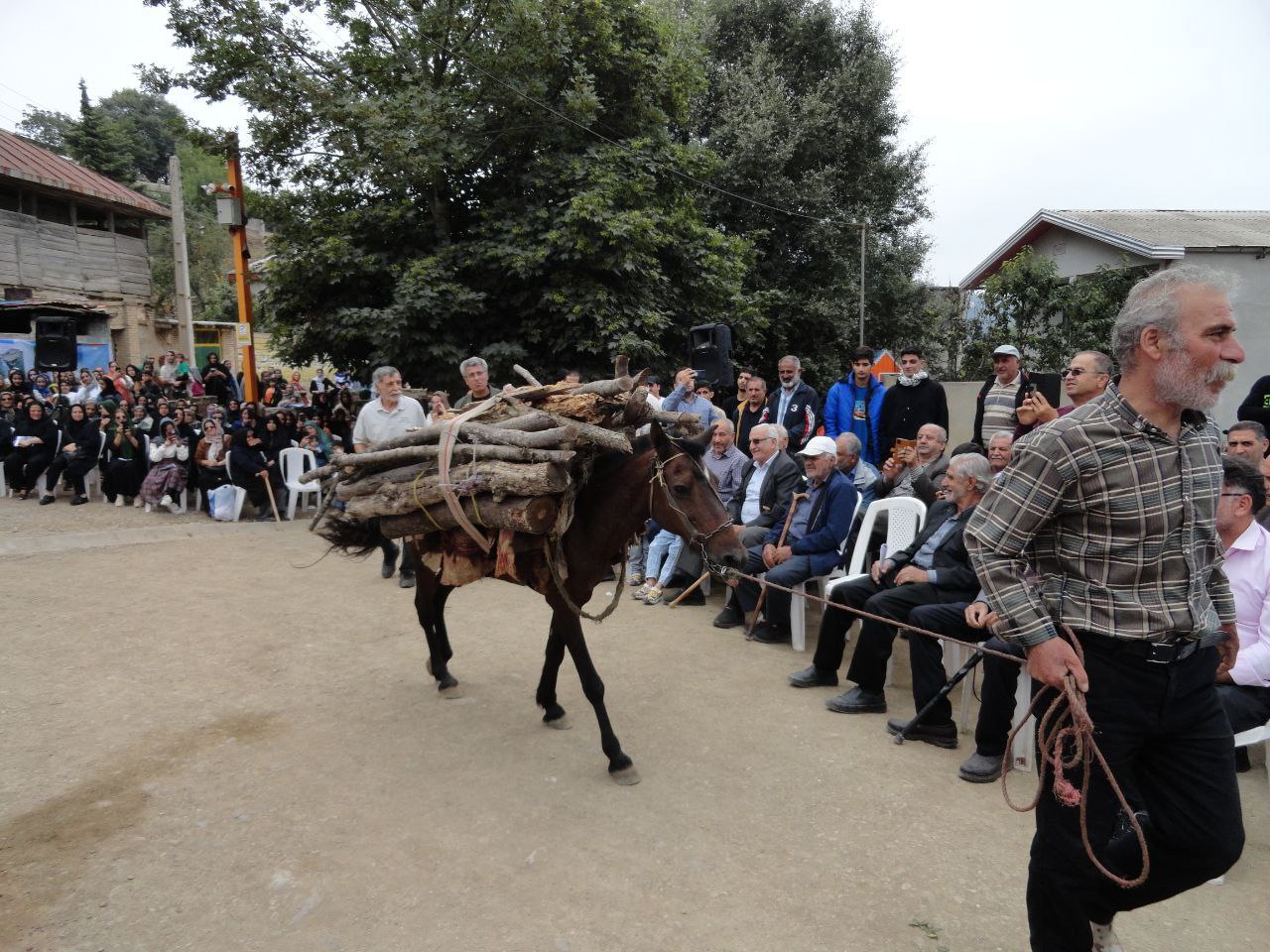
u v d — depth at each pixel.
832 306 18.92
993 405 7.06
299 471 10.98
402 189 12.21
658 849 3.46
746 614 7.10
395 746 4.40
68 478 11.87
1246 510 3.78
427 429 4.48
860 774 4.19
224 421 12.14
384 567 7.92
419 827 3.59
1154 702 2.23
